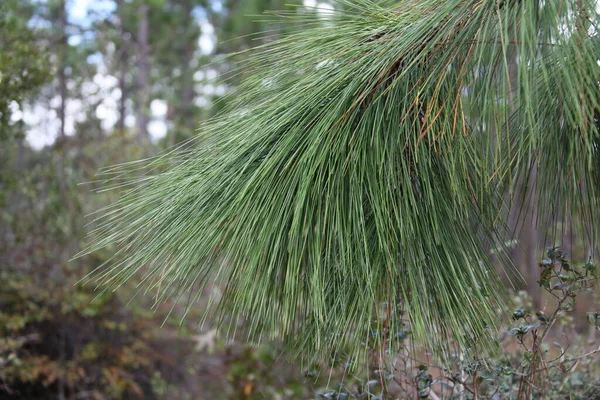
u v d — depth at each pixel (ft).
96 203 11.70
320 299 2.44
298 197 2.45
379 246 2.42
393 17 2.75
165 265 2.65
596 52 2.28
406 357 3.92
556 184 2.86
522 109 2.56
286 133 2.61
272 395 8.01
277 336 2.88
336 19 3.01
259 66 2.99
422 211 2.56
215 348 10.93
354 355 2.74
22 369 10.24
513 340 4.74
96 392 10.85
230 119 2.87
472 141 2.60
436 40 2.42
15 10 18.92
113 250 11.18
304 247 2.48
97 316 11.37
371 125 2.59
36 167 11.26
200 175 2.70
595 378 4.37
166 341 12.50
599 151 2.79
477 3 2.45
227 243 2.64
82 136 12.63
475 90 2.49
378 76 2.52
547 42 2.23
